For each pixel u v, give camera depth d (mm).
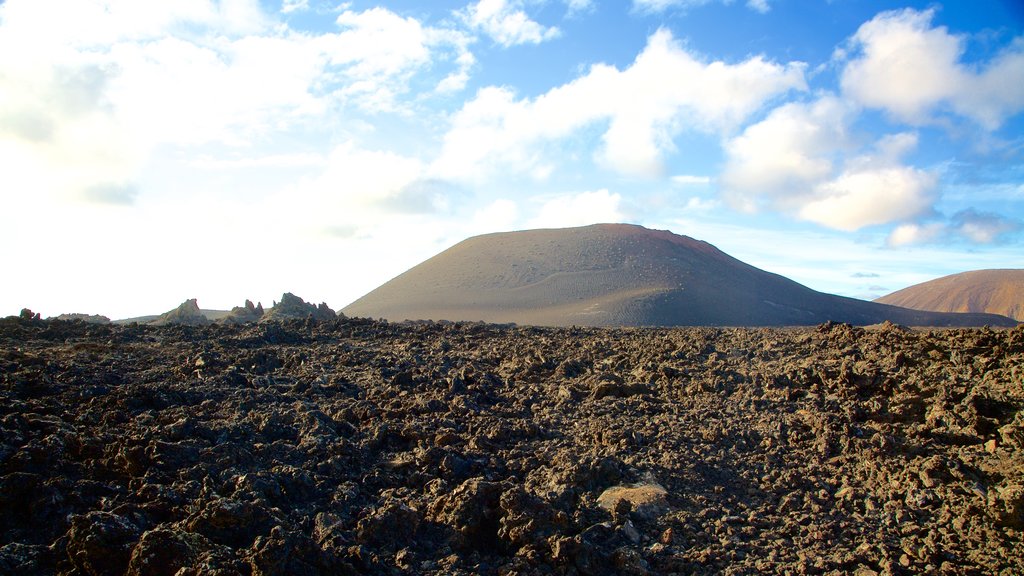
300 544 6273
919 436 10039
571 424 11188
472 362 15242
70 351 14430
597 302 105438
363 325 21125
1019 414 9820
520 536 7293
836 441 10148
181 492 7383
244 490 7465
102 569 6039
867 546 7527
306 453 8938
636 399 12305
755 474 9375
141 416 9523
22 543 6383
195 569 5793
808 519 8227
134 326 18969
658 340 17328
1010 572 7055
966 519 7996
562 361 14930
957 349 12789
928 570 7148
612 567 7156
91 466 7770
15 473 7020
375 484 8500
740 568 7188
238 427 9383
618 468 9219
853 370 12133
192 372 12797
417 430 10102
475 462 9172
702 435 10453
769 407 11539
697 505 8547
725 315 102812
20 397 9859
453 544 7254
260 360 14195
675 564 7250
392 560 6891
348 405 11273
